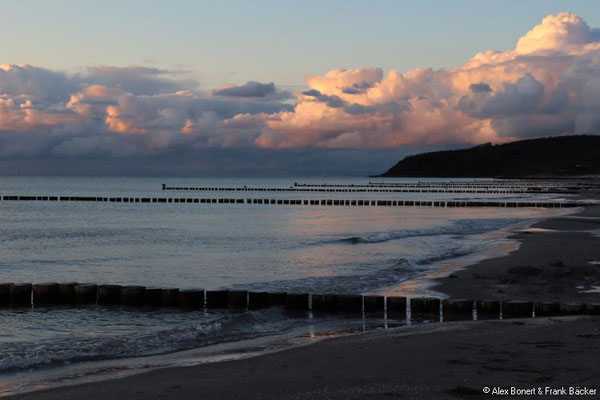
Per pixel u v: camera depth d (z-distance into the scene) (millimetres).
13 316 15812
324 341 11180
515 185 172625
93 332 13891
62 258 28547
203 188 141875
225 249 31875
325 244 33625
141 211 67812
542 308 14133
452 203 77062
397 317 14906
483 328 11883
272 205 80375
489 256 25609
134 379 8805
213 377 8789
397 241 34219
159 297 17188
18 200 87438
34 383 9203
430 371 8672
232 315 14984
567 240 31188
